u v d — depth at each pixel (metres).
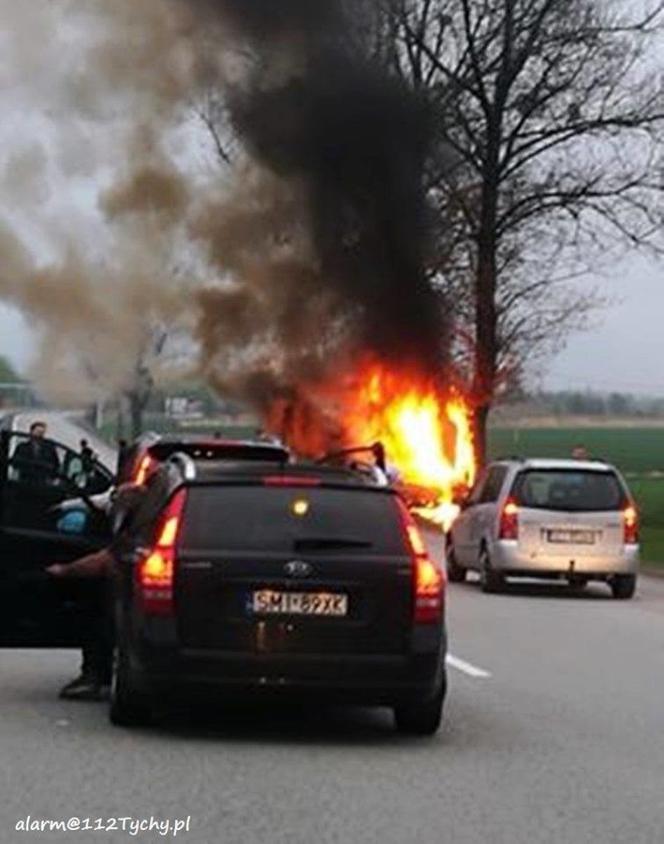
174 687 11.27
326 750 11.34
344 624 11.38
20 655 16.03
